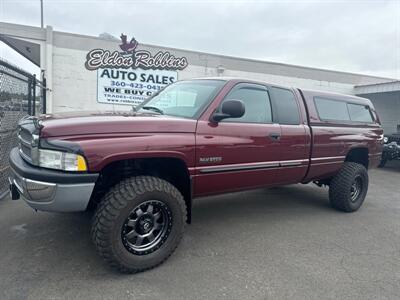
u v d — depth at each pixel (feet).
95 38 32.63
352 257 10.56
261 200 17.29
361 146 16.08
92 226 8.45
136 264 8.70
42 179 7.67
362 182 16.03
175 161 9.63
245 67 40.34
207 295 8.00
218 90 10.80
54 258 9.45
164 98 12.34
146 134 8.70
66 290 7.89
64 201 7.68
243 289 8.34
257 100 11.94
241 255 10.33
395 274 9.52
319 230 12.98
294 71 44.19
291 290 8.39
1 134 15.56
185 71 37.01
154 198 8.84
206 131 9.96
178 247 10.73
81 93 32.76
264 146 11.60
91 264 9.20
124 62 34.06
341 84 48.57
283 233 12.44
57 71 31.76
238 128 10.84
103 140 8.02
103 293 7.85
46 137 7.82
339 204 15.43
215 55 38.24
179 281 8.58
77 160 7.68
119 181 9.09
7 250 9.82
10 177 9.79
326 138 14.21
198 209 15.21
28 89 18.92
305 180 14.11
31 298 7.50
